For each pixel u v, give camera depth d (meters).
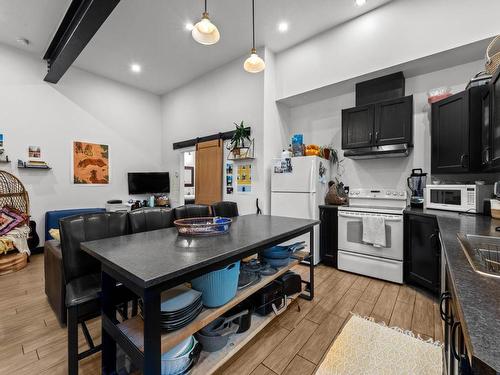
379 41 3.04
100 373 1.52
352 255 3.14
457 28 2.55
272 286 2.02
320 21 3.29
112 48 3.93
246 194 4.11
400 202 3.05
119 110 5.20
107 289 1.34
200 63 4.41
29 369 1.55
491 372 0.44
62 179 4.43
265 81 3.88
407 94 3.26
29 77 4.08
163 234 1.76
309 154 3.54
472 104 2.35
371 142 3.14
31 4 3.00
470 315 0.61
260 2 2.94
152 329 1.01
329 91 3.71
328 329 1.98
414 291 2.62
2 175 3.78
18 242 3.36
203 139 4.82
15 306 2.33
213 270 1.26
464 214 2.35
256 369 1.57
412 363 1.61
